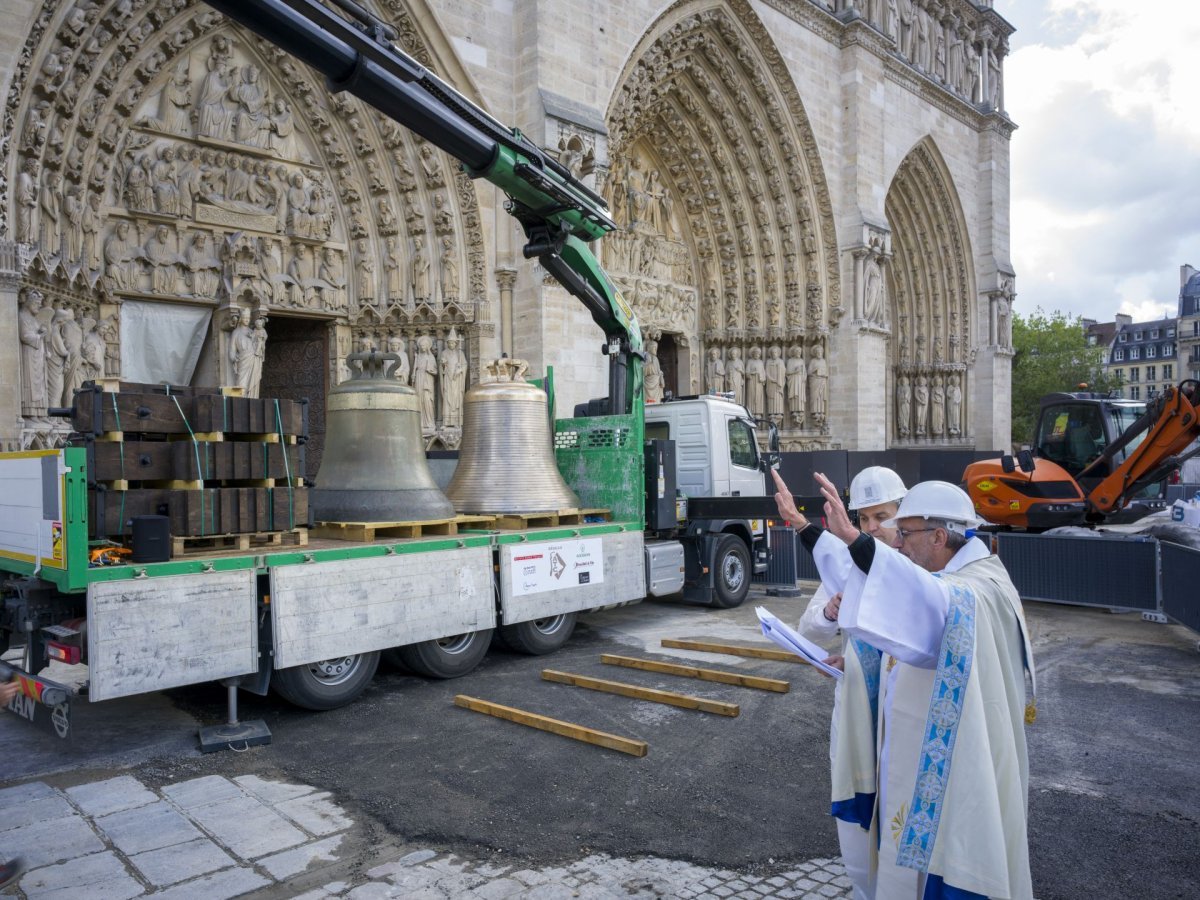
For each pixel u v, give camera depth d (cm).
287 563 667
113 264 1360
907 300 3209
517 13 1683
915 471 2477
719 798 536
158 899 409
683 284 2397
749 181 2373
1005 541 1259
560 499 955
